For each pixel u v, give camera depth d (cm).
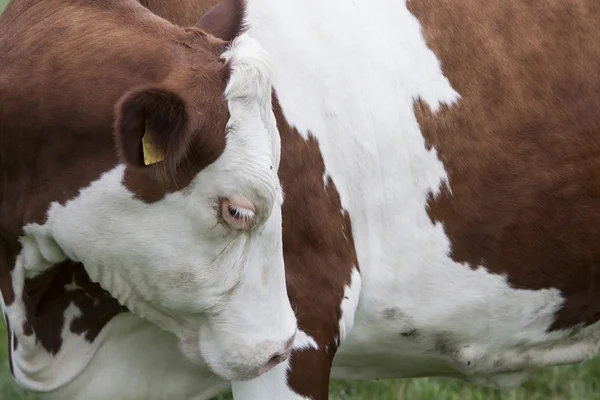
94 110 632
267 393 743
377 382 1152
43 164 650
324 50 766
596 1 824
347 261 763
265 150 621
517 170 796
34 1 675
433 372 878
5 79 651
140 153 574
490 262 804
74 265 716
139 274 655
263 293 669
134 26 654
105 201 637
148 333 757
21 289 708
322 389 756
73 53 643
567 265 823
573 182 809
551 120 802
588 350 888
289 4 771
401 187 778
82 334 747
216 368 680
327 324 752
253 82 613
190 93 607
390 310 798
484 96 791
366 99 769
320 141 754
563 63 808
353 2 786
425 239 788
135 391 773
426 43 788
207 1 752
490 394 1143
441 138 782
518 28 806
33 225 664
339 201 760
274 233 664
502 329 834
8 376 1124
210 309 662
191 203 627
